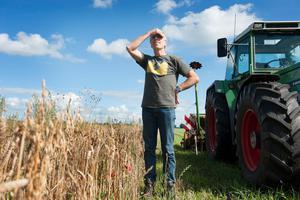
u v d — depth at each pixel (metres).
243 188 4.26
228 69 7.12
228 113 6.68
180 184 4.33
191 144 9.08
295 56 5.72
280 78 4.83
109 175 3.09
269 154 4.01
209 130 7.51
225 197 3.89
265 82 4.57
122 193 3.30
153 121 4.25
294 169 3.94
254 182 4.36
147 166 4.23
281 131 3.95
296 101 4.07
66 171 2.58
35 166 1.61
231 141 6.59
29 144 1.71
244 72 6.08
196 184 4.73
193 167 6.18
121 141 4.71
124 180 3.38
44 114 1.70
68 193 2.62
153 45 4.23
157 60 4.21
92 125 3.81
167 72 4.18
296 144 3.90
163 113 4.14
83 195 2.48
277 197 3.89
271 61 5.77
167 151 4.15
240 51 6.40
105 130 3.95
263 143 4.09
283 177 4.01
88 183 2.52
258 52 5.81
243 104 4.76
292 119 3.95
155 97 4.16
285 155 3.94
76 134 3.07
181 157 7.60
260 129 4.18
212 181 4.91
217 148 6.68
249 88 4.61
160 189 4.13
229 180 4.80
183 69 4.21
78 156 2.83
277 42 5.86
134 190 3.53
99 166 3.30
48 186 2.21
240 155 4.90
